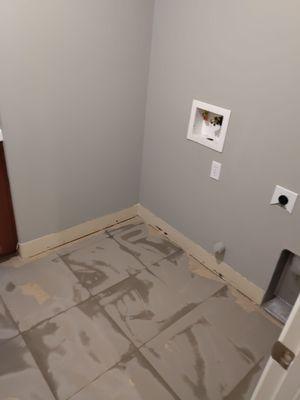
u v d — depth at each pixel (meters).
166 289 1.84
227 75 1.55
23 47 1.45
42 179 1.83
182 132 1.90
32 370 1.36
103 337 1.53
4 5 1.33
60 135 1.78
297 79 1.31
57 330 1.54
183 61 1.74
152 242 2.21
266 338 1.60
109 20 1.66
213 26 1.53
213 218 1.91
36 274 1.85
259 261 1.73
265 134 1.49
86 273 1.89
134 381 1.36
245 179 1.65
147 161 2.24
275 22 1.31
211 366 1.45
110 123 1.97
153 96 2.00
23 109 1.58
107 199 2.24
